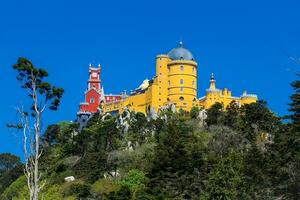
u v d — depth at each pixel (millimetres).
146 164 123500
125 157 137375
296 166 74312
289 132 87562
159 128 156875
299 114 86500
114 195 86000
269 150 96188
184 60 179250
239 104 174500
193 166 99250
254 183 83562
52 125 173375
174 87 177625
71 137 172750
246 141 129125
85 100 199125
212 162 99750
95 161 139500
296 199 72562
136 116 171875
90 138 160250
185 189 92625
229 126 145875
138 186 111188
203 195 84750
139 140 155500
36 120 62750
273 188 80875
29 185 61031
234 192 81438
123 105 185500
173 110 172375
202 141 134375
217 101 173875
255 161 88812
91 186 125438
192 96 177875
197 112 167000
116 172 132250
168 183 94062
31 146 61969
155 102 176375
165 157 98250
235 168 86375
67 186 124875
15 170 151875
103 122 171750
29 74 63594
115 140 156875
